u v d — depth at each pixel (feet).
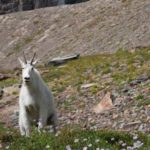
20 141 120.98
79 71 408.46
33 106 161.58
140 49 502.38
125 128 190.49
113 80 319.06
